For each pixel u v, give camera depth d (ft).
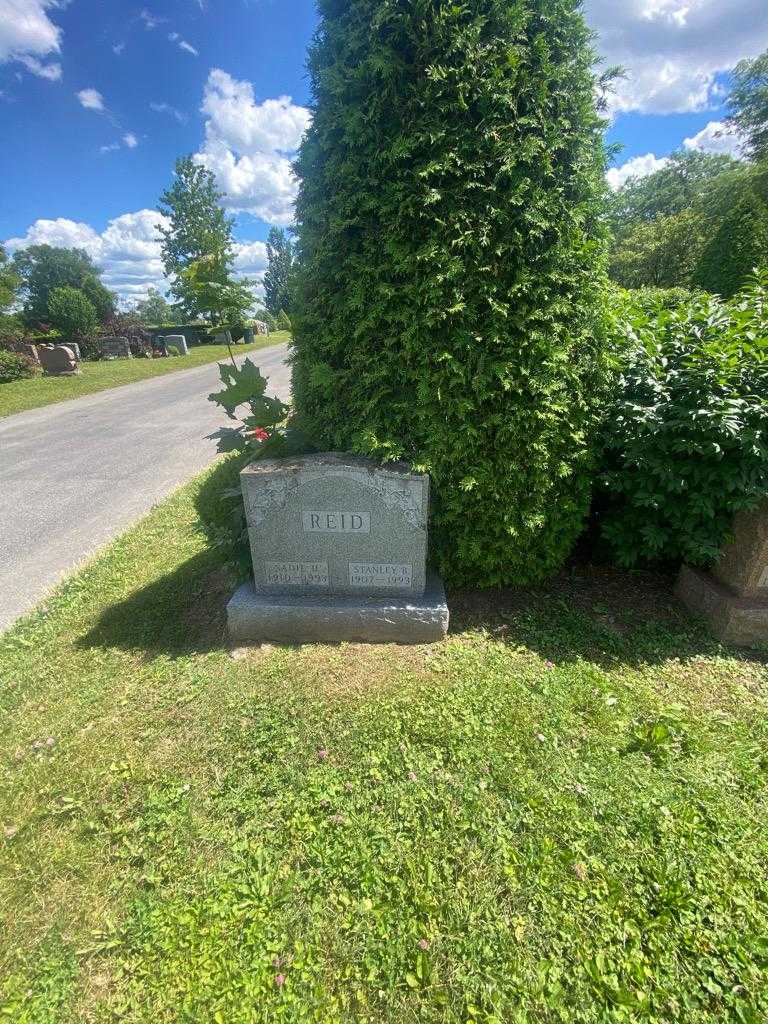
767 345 9.62
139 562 14.15
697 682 8.96
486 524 10.27
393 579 10.23
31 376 58.54
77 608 11.96
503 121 8.45
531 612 10.98
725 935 5.19
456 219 8.46
